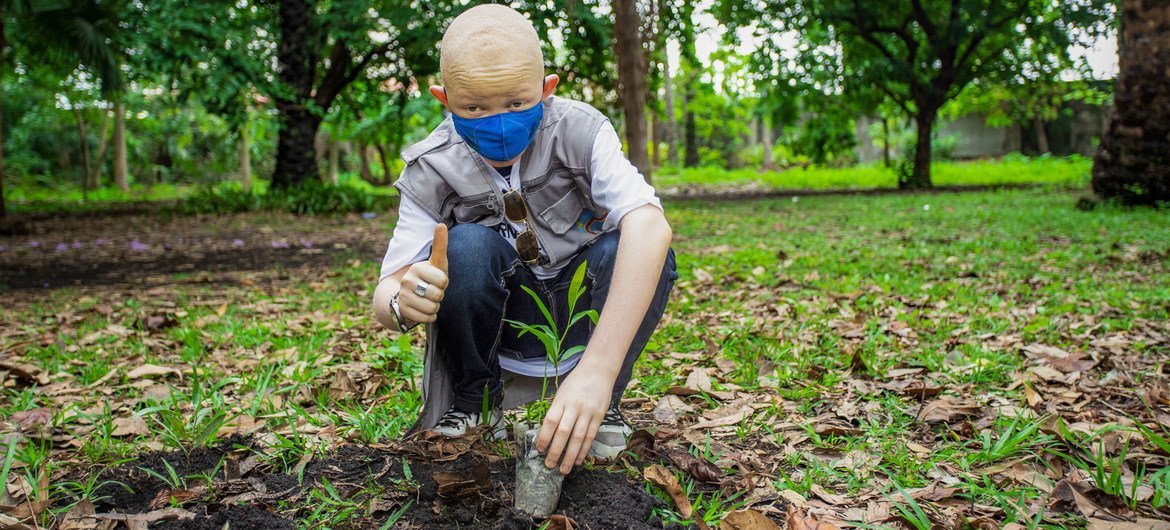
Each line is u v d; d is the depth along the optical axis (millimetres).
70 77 21172
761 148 38281
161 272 7305
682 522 1747
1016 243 7145
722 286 5395
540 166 1894
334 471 2100
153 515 1830
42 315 5020
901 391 2826
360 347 3705
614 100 16094
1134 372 3035
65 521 1812
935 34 19188
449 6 13727
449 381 2082
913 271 5699
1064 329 3697
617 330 1650
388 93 17891
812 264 6086
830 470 2131
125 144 30250
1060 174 22953
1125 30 10297
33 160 28375
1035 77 19922
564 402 1583
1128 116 10320
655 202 1787
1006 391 2797
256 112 24391
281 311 4902
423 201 1954
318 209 14062
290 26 14914
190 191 29625
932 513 1866
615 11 10773
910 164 21094
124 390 3137
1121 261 6008
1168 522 1780
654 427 2463
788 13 19875
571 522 1702
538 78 1761
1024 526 1757
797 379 3029
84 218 14320
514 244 2014
